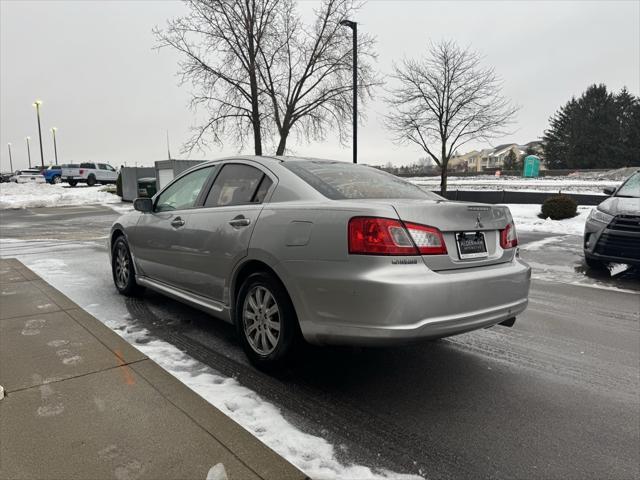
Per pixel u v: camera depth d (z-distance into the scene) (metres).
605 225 7.14
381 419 2.80
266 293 3.32
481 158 107.56
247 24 17.95
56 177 42.78
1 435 2.44
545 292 6.30
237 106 19.50
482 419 2.83
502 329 4.62
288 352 3.17
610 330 4.64
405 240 2.76
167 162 23.22
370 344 2.75
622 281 6.99
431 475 2.28
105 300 5.27
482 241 3.20
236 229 3.50
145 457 2.28
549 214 14.94
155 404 2.78
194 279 4.05
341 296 2.80
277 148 20.20
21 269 6.95
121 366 3.32
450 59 19.91
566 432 2.71
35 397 2.85
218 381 3.22
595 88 60.44
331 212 2.93
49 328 4.13
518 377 3.46
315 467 2.30
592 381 3.41
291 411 2.86
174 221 4.32
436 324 2.76
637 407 3.03
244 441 2.43
